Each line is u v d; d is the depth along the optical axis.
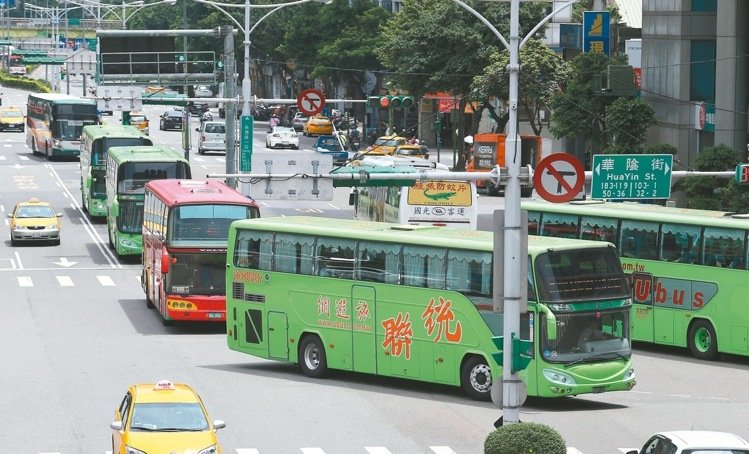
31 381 85.69
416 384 87.38
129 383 85.62
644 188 94.69
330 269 87.88
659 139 187.62
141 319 112.44
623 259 99.38
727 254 93.94
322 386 86.31
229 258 93.69
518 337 64.88
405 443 69.69
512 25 66.00
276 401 80.81
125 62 195.25
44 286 129.50
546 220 103.62
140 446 58.09
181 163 144.38
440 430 72.94
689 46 178.25
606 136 184.88
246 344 92.81
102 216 177.12
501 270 65.81
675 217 96.81
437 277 82.25
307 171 95.38
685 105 178.75
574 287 78.31
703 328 95.69
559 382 77.31
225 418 75.56
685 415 77.62
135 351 97.81
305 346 89.62
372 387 86.12
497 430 58.62
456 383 81.69
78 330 106.44
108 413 76.31
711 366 94.56
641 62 194.38
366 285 85.88
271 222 91.94
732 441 52.22
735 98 164.12
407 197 126.44
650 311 98.31
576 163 67.69
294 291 89.88
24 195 199.25
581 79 185.75
